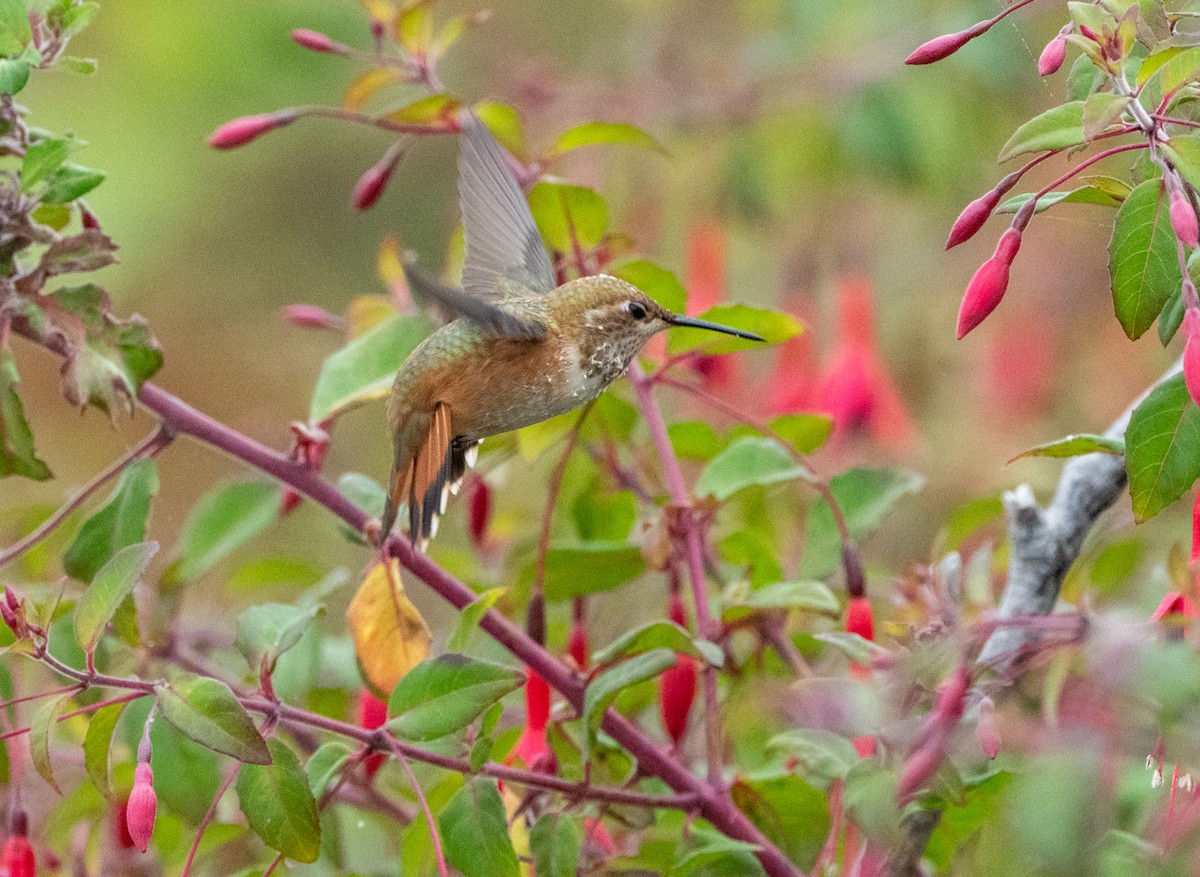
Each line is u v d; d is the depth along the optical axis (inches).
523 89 154.8
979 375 161.6
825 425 148.2
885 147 154.3
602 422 147.9
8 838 145.5
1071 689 143.3
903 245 164.4
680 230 154.8
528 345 145.6
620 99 154.8
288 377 193.3
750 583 147.1
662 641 144.8
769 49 155.0
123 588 143.7
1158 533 149.2
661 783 146.5
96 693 146.3
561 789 144.8
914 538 154.8
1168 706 142.3
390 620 145.6
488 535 150.4
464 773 144.6
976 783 144.6
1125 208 143.0
